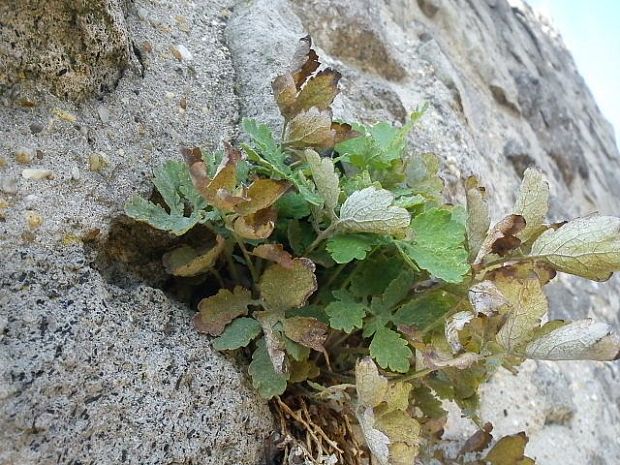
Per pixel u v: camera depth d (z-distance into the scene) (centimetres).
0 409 17
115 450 18
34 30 21
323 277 25
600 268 21
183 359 21
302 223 24
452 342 20
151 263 24
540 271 23
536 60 72
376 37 41
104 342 19
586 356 19
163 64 27
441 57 46
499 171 52
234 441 21
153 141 25
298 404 24
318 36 38
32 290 19
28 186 21
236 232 21
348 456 24
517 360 24
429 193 26
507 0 75
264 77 29
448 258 21
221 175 19
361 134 26
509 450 26
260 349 22
